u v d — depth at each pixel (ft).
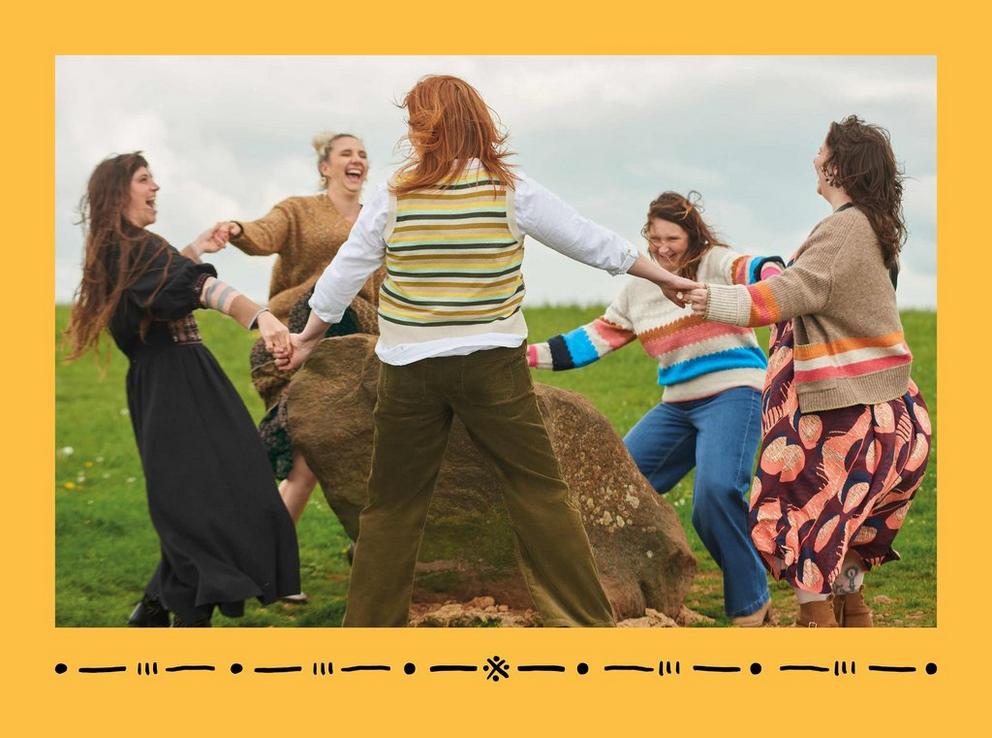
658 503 20.79
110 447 37.17
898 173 18.33
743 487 20.59
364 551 17.85
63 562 24.99
